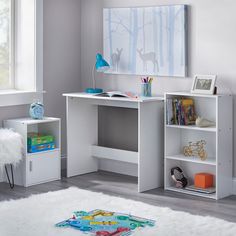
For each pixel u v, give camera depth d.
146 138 5.75
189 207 5.29
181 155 5.86
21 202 5.32
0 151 5.62
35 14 6.21
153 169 5.86
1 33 6.25
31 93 6.25
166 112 5.75
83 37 6.64
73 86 6.66
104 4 6.43
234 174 5.68
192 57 5.83
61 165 6.61
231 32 5.58
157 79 6.08
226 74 5.63
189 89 5.87
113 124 6.46
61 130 6.60
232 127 5.63
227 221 4.90
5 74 6.33
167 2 5.95
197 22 5.77
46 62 6.40
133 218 4.95
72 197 5.47
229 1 5.57
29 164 5.89
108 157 6.32
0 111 6.06
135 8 6.14
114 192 5.72
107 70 6.40
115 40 6.32
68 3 6.53
